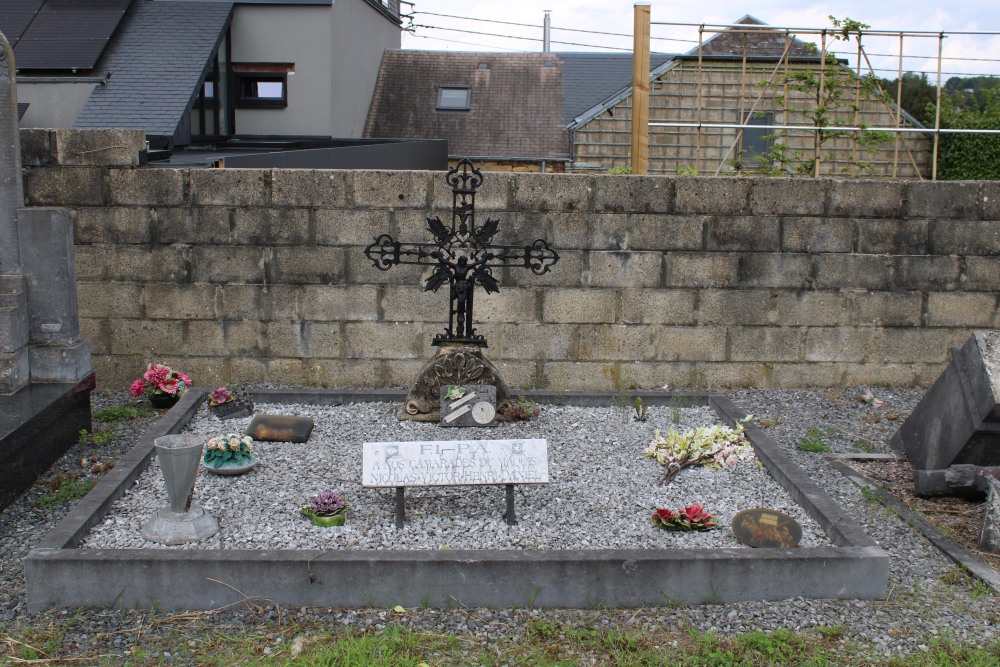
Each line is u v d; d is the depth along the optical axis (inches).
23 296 252.1
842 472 245.4
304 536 191.0
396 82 868.6
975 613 176.1
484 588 174.7
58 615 170.2
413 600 174.7
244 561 172.1
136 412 281.1
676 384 317.1
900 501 227.0
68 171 299.6
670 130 778.2
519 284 308.5
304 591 173.6
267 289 307.1
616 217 305.0
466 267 262.4
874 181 308.7
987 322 319.6
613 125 797.9
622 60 909.8
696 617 172.7
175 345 310.2
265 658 158.7
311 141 549.3
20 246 252.1
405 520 199.8
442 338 265.9
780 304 314.2
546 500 211.6
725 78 770.8
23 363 249.9
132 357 310.8
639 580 175.8
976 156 785.6
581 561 174.6
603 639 165.5
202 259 305.1
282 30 644.7
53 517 210.2
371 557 174.1
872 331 318.0
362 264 305.6
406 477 196.7
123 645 162.1
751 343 316.2
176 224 303.0
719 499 215.3
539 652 161.9
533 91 872.9
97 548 179.5
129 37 547.5
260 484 218.4
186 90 493.0
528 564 174.2
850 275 313.9
